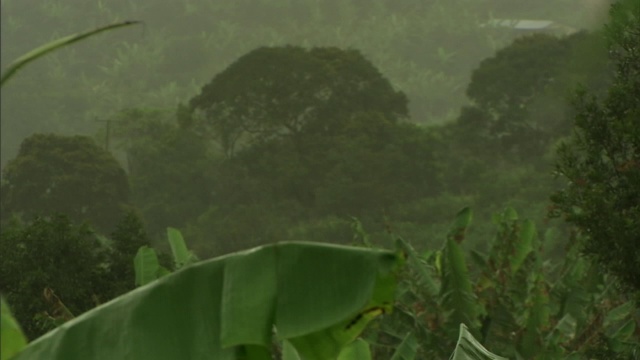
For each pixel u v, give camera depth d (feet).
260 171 353.31
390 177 338.13
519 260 62.95
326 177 342.23
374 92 362.74
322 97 364.79
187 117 381.81
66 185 313.12
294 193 348.18
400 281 59.52
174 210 380.17
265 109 363.15
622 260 50.14
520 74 363.15
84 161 317.63
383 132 347.36
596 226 50.83
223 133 371.56
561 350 58.54
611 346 53.31
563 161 53.57
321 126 360.69
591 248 51.39
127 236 83.82
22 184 313.94
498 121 371.56
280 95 358.23
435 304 58.70
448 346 58.03
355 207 335.88
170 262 90.79
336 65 363.97
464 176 366.02
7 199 315.37
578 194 52.90
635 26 45.57
